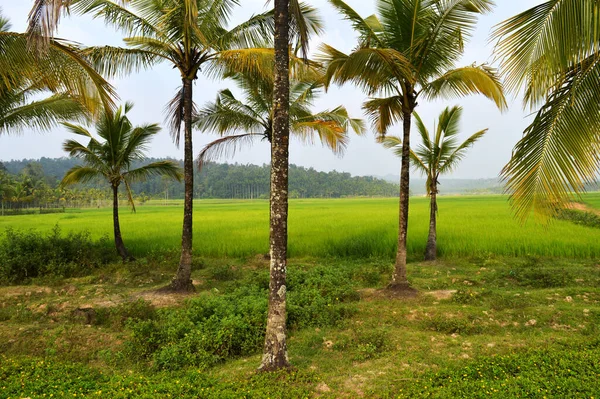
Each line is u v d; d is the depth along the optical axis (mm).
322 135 14867
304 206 52156
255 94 13531
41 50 6328
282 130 5613
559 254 14203
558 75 4629
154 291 10547
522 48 4711
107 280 12492
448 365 5840
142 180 16156
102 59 9703
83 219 33219
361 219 27641
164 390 5121
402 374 5590
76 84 7855
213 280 12148
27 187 66312
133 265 14016
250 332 7188
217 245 17062
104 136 14742
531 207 4762
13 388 5250
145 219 31922
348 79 9125
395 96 10484
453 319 7668
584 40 4254
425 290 10289
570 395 4480
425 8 9125
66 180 15461
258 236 19578
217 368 6234
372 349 6535
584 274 11133
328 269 11859
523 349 6305
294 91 14805
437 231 19125
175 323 7430
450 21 9078
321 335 7344
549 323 7492
